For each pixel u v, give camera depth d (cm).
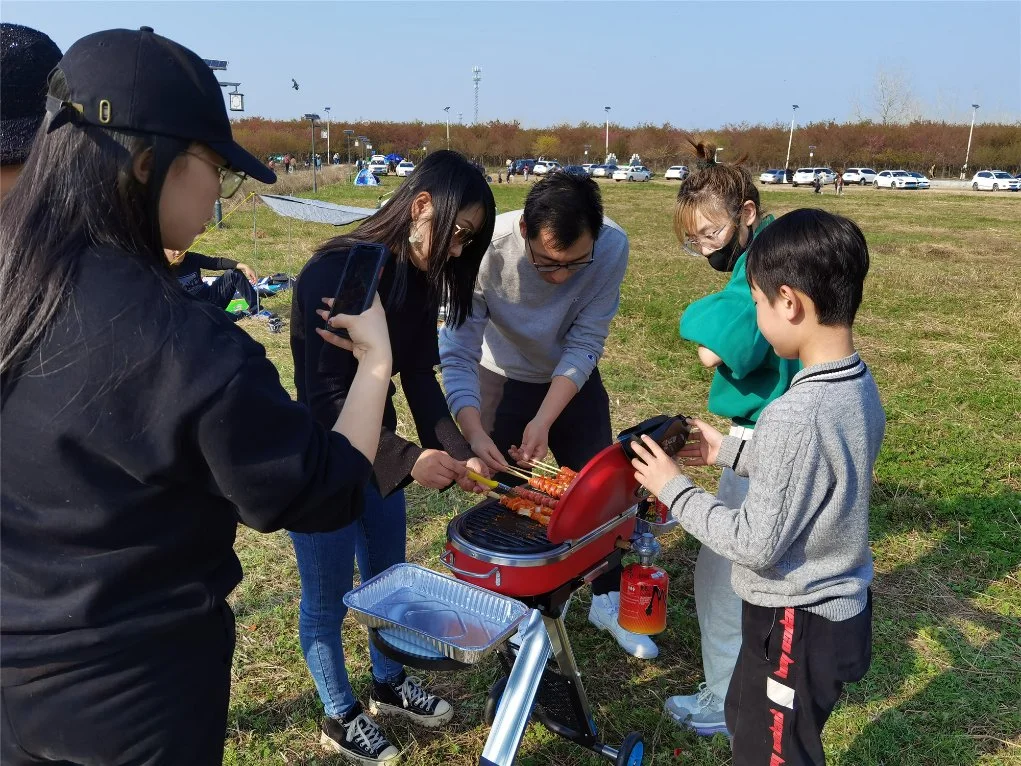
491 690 275
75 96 116
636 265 1401
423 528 426
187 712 138
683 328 249
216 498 134
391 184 4088
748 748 211
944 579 390
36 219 118
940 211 2830
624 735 286
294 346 226
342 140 7338
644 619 234
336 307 161
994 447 545
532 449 283
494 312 307
